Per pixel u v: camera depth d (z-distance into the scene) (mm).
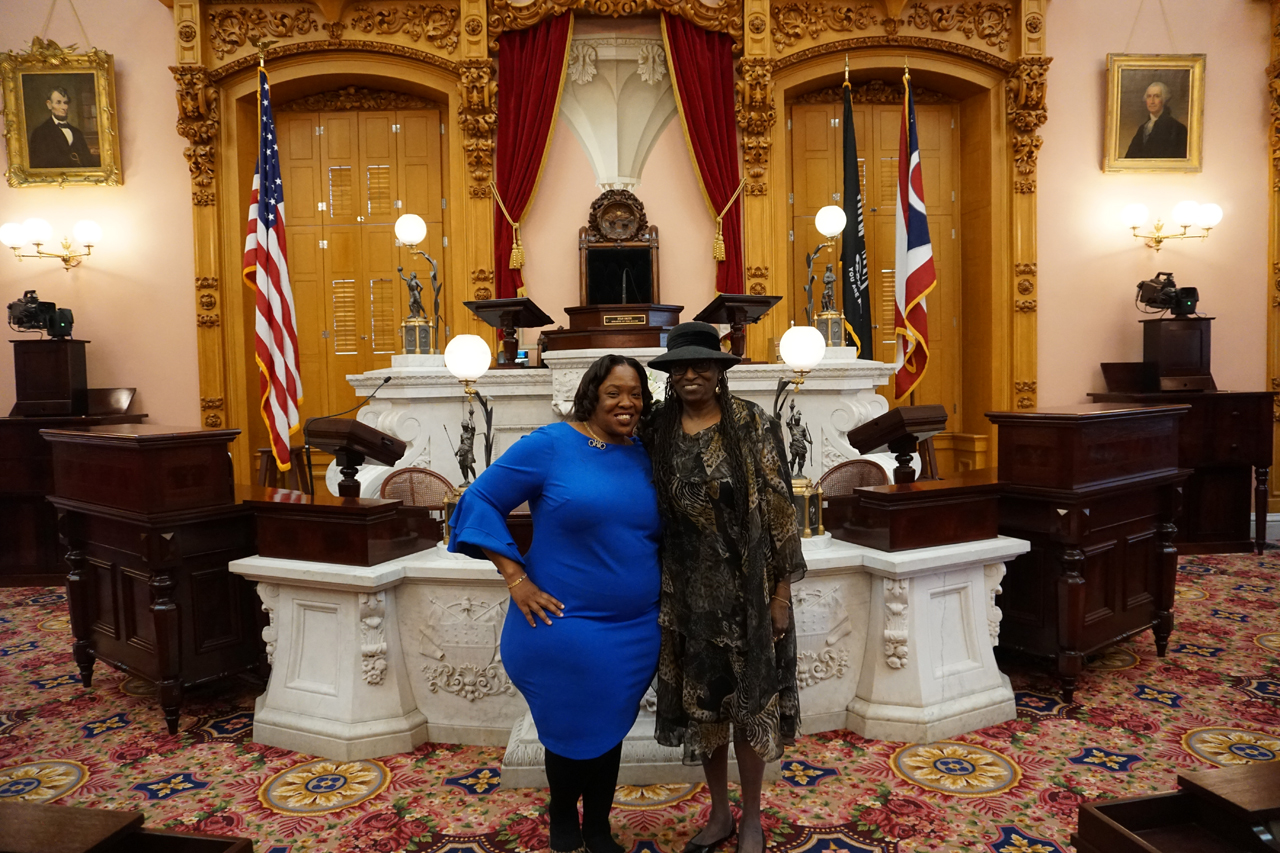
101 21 7051
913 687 3008
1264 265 7566
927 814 2498
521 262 7160
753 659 2027
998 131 7473
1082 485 3303
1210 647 4090
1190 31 7473
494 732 2986
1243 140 7531
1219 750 2922
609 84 7266
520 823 2480
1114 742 2988
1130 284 7543
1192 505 6477
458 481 5551
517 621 2092
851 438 3529
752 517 2053
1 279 7070
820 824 2455
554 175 7328
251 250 5957
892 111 7848
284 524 3111
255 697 3602
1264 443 6387
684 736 2195
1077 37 7430
